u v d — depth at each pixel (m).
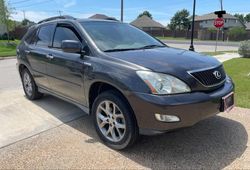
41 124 4.95
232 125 4.67
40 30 5.92
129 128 3.67
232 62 13.32
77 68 4.38
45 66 5.36
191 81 3.51
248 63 12.81
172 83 3.42
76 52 4.36
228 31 52.47
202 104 3.44
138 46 4.66
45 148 4.03
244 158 3.62
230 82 4.16
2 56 19.67
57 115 5.39
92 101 4.39
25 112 5.61
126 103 3.69
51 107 5.88
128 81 3.55
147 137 4.24
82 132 4.56
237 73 9.59
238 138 4.19
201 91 3.58
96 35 4.52
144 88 3.43
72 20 4.94
